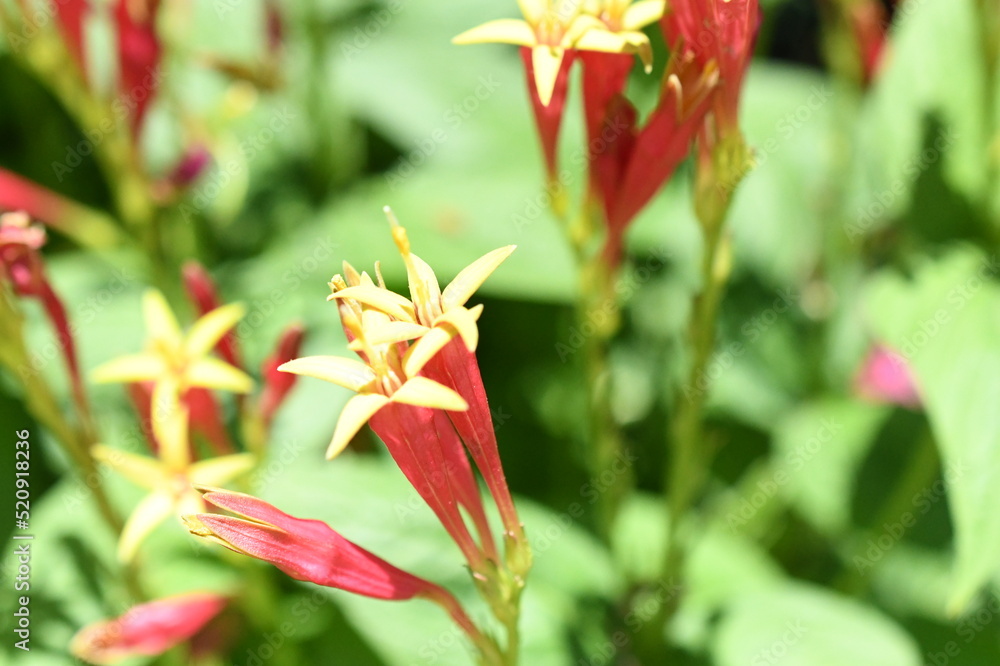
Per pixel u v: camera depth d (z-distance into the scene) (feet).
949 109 1.74
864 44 1.87
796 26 2.90
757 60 2.53
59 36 1.65
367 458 1.75
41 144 2.29
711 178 1.44
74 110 1.69
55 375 1.78
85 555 1.70
